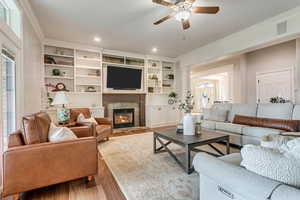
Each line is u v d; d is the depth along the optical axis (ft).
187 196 5.45
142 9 9.41
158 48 16.97
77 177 6.01
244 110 11.82
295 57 14.07
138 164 8.21
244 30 12.23
